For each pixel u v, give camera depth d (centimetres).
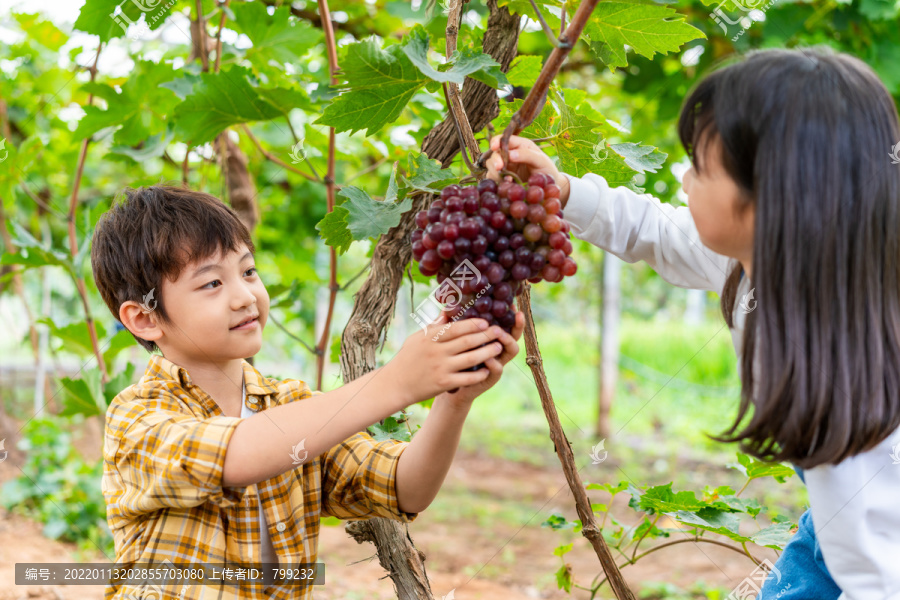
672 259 128
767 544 133
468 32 147
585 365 858
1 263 204
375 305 145
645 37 113
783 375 93
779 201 92
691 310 1006
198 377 122
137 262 117
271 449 97
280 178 379
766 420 95
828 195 92
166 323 118
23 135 373
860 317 94
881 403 94
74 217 220
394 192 100
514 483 466
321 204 435
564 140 121
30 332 418
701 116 100
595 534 117
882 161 95
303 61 252
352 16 273
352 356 142
